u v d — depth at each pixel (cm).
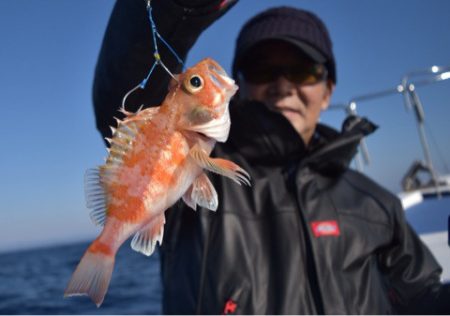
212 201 26
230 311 47
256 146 59
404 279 59
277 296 48
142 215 25
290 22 64
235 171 25
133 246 24
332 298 48
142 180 25
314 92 66
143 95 39
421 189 136
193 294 49
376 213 59
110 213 24
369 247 55
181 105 27
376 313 50
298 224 52
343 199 58
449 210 110
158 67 37
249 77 66
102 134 45
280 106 65
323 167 60
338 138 59
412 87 119
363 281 52
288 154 59
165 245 54
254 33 64
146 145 25
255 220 53
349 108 121
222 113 27
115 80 39
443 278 64
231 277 48
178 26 34
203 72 27
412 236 63
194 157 26
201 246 50
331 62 70
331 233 52
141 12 34
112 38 37
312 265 50
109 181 24
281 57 64
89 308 196
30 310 212
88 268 22
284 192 55
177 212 53
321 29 69
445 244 81
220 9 33
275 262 50
